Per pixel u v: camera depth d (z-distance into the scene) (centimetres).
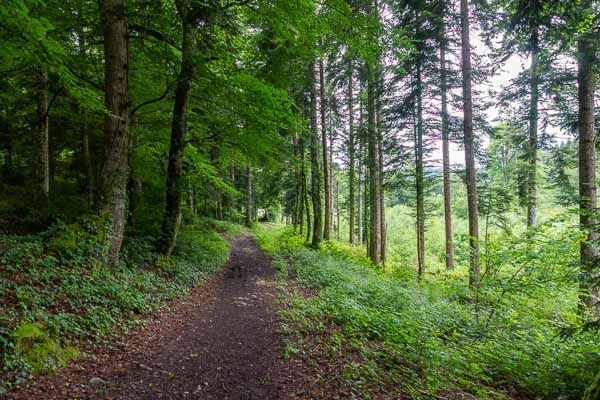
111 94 788
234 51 1001
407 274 1443
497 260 778
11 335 397
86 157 1342
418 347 540
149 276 828
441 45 1317
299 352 526
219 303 833
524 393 484
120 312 602
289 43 1055
